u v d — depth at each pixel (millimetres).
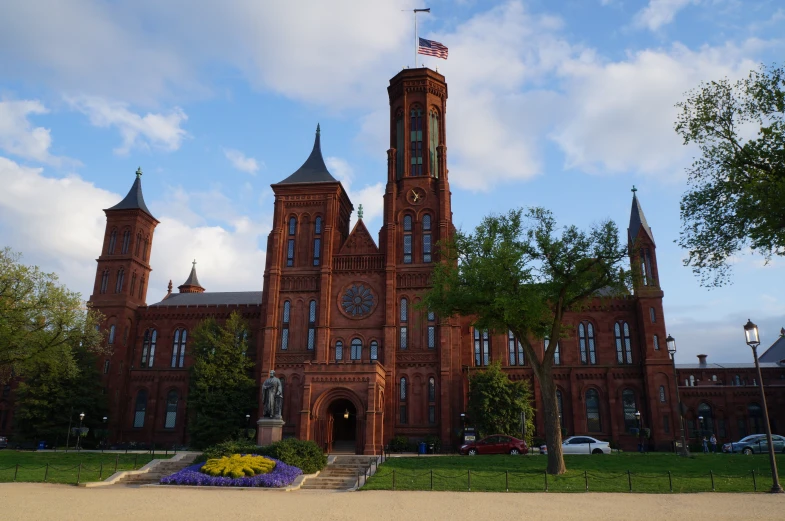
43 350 44125
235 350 58312
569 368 61562
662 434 57719
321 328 57375
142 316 68250
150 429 63562
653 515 20062
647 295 61906
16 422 58438
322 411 49656
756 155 31047
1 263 43094
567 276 35188
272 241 61375
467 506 22484
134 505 22703
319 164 65938
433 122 65625
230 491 28125
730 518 19219
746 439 51375
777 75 31062
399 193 62375
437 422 54438
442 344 55656
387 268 58625
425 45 60406
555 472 31859
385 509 21844
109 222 70250
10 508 21672
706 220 32875
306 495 26594
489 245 35562
